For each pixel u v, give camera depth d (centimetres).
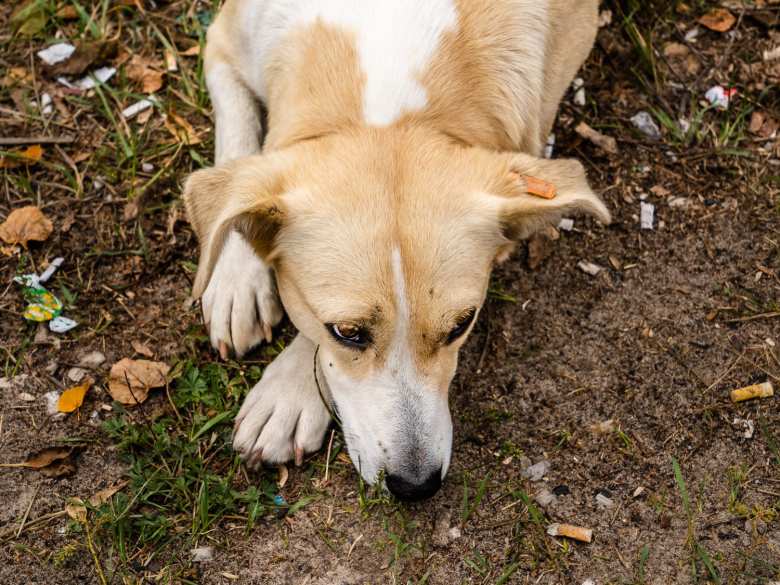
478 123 99
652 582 99
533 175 95
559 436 105
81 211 114
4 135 118
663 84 124
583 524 101
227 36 113
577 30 111
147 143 118
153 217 114
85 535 99
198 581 98
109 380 106
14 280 110
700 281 113
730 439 105
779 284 112
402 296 91
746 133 121
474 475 103
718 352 109
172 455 102
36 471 102
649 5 128
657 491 102
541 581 99
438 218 92
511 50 102
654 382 107
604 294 112
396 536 99
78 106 120
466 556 99
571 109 122
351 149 94
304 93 99
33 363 107
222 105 113
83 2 126
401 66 97
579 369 108
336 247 92
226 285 107
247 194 93
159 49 124
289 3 103
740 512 101
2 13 126
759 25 128
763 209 116
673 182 118
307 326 97
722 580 99
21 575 98
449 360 97
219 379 106
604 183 118
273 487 101
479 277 94
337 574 98
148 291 110
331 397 103
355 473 102
